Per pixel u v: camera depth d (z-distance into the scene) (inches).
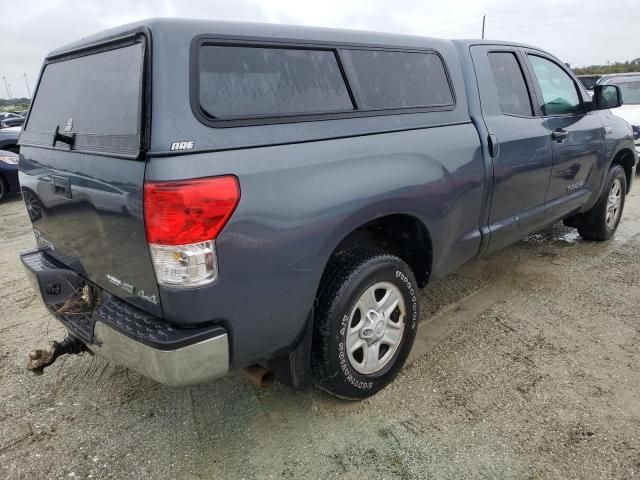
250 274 80.9
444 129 117.2
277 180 82.4
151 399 112.7
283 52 89.9
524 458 91.4
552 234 219.5
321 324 96.7
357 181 94.2
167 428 103.3
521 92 147.6
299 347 95.5
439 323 141.9
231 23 84.5
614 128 192.1
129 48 82.0
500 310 148.3
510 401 107.0
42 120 110.5
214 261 76.9
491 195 131.9
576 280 168.1
